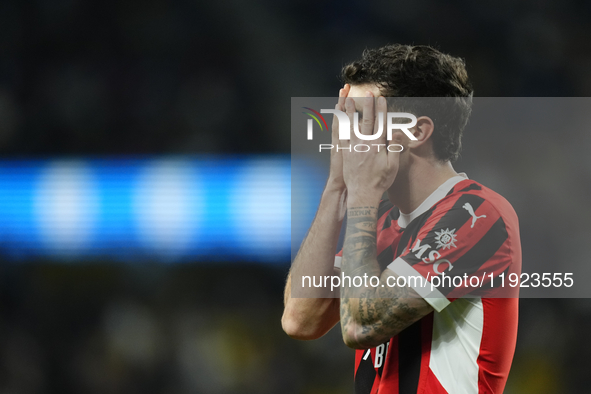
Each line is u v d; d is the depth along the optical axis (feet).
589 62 86.17
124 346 70.59
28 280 73.97
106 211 78.64
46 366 69.56
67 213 78.38
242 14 88.89
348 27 89.04
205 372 69.36
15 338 70.44
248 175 81.87
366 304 13.82
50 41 86.99
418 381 14.23
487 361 14.06
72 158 82.48
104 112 84.89
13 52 86.38
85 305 72.95
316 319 18.08
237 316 73.05
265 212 78.69
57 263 75.31
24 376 67.82
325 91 87.30
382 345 15.37
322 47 88.33
